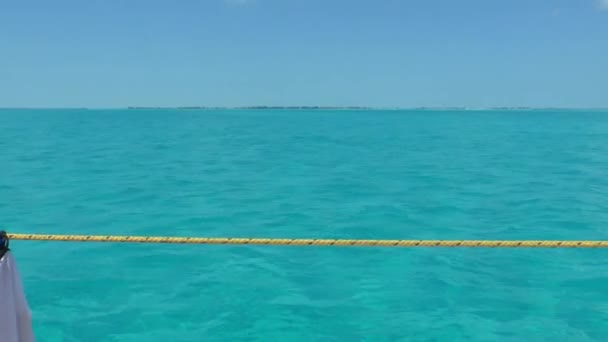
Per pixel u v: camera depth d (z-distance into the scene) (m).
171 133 45.28
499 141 35.53
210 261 8.29
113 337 5.68
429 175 18.47
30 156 24.58
